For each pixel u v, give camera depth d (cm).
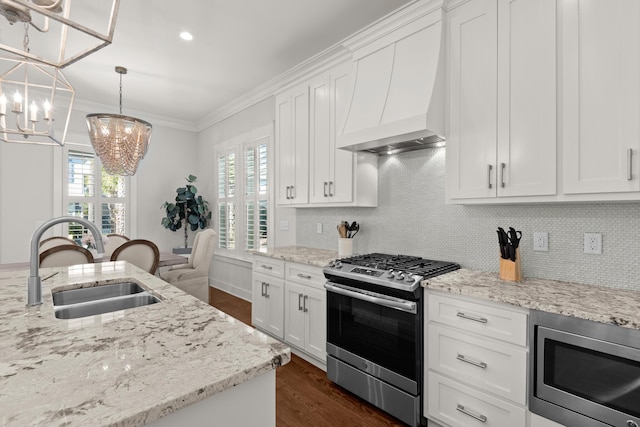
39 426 56
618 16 141
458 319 171
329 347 238
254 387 82
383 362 201
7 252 403
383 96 225
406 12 214
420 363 187
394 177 271
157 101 452
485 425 160
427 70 204
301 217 364
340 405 213
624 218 165
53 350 87
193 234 569
